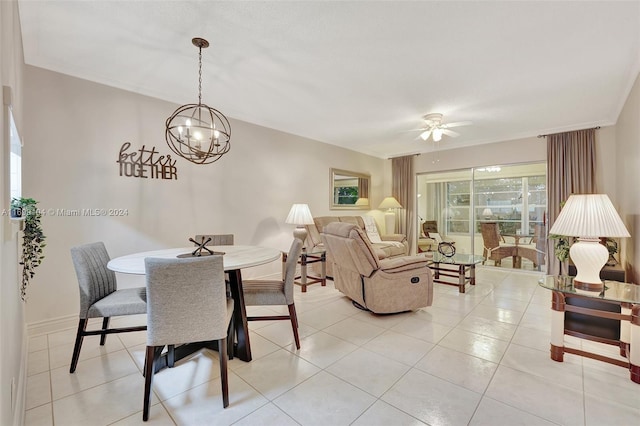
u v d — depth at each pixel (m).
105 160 2.93
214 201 3.79
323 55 2.50
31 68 2.54
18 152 1.92
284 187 4.70
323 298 3.71
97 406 1.69
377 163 6.68
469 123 4.23
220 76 2.89
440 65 2.66
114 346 2.41
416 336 2.59
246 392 1.82
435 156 6.09
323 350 2.34
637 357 1.89
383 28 2.13
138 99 3.15
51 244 2.64
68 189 2.72
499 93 3.27
